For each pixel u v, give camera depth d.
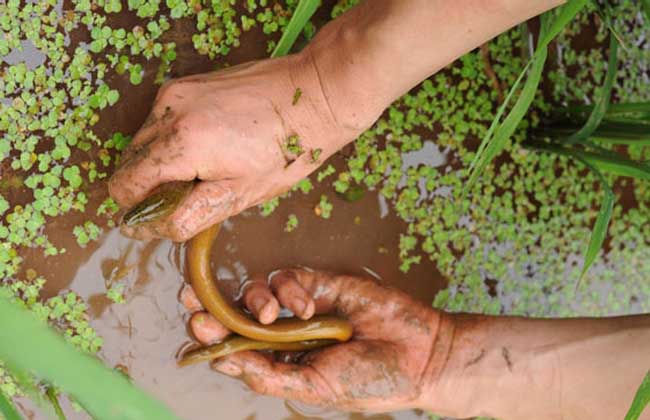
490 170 0.85
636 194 0.88
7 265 0.75
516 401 0.78
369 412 0.82
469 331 0.79
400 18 0.65
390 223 0.83
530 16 0.65
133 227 0.71
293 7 0.80
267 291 0.77
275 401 0.81
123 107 0.77
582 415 0.78
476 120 0.84
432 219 0.84
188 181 0.69
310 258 0.81
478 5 0.63
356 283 0.79
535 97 0.85
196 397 0.79
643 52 0.88
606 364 0.76
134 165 0.68
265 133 0.69
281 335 0.76
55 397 0.75
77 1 0.75
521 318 0.79
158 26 0.77
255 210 0.80
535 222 0.86
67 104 0.76
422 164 0.83
